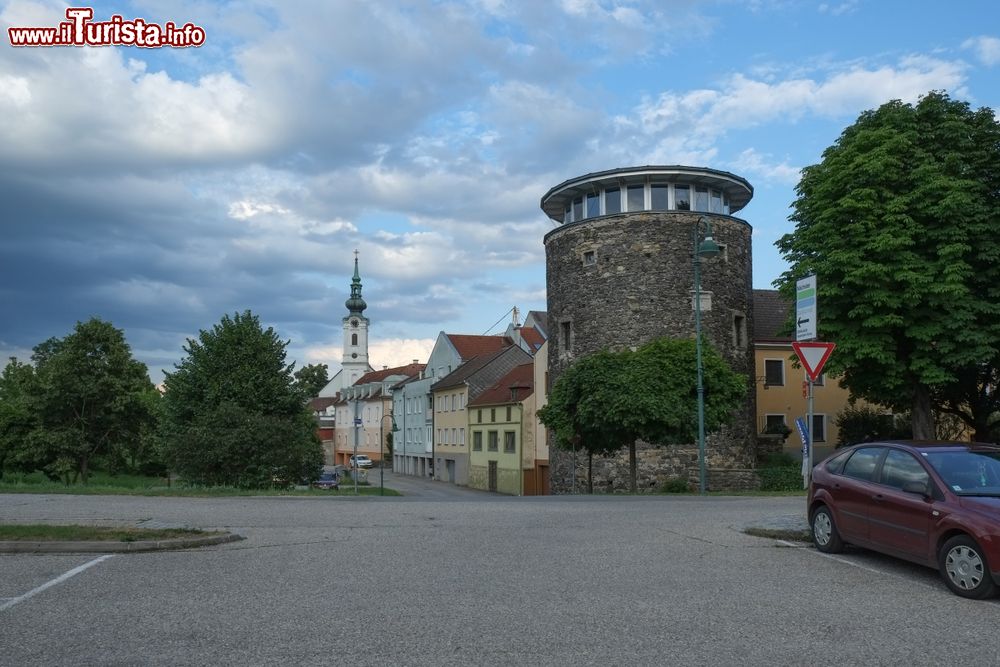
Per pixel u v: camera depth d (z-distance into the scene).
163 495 21.20
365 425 104.31
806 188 31.41
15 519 13.70
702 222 37.50
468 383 61.84
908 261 26.38
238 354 38.81
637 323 37.16
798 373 45.94
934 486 9.00
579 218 40.44
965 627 7.02
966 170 27.52
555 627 6.82
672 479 34.91
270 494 22.00
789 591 8.33
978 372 31.56
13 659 5.91
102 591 8.21
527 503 19.00
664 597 7.97
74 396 46.06
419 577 8.92
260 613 7.29
